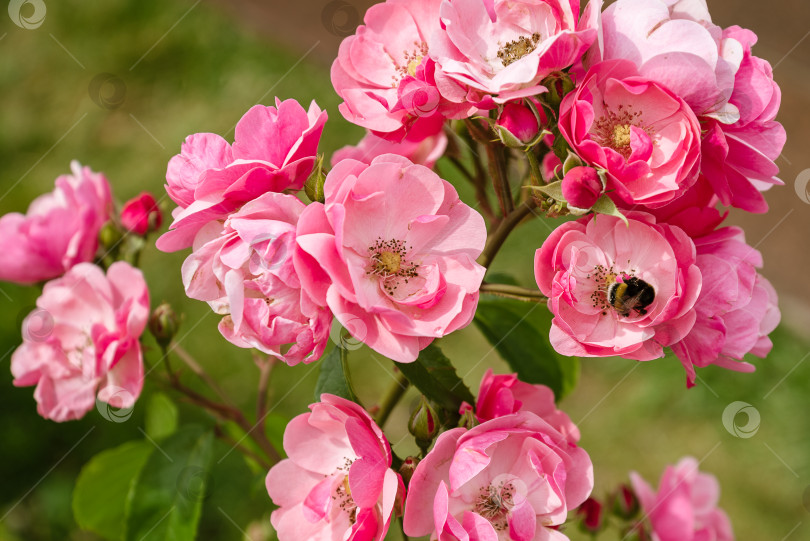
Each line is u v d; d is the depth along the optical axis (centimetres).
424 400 65
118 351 67
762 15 152
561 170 64
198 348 125
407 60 66
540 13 64
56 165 150
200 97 157
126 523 71
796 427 123
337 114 145
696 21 64
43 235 69
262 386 73
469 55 64
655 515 77
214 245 62
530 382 74
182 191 64
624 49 63
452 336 120
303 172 64
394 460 65
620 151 63
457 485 62
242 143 63
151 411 77
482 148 69
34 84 165
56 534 108
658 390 128
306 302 61
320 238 61
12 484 112
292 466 65
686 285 63
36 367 68
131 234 71
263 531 76
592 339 63
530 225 127
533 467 63
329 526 64
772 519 116
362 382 118
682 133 62
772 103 64
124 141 151
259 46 164
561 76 63
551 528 64
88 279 68
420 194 63
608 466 121
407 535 63
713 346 64
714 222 64
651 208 63
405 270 63
